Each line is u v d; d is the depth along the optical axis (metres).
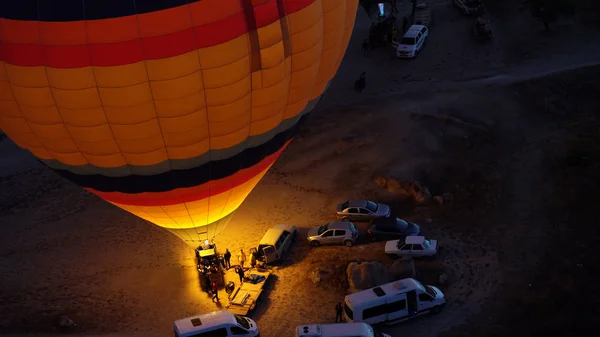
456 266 41.12
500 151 51.38
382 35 67.62
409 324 37.22
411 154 51.56
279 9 32.50
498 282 39.53
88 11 29.56
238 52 31.61
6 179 53.88
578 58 61.44
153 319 39.31
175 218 38.69
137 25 29.81
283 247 42.91
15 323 39.47
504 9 71.25
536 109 55.56
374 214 45.19
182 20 30.17
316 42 34.88
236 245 44.62
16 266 44.28
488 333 35.97
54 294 41.69
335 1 35.50
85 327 39.00
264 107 34.59
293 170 51.75
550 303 37.41
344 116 56.94
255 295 39.56
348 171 51.03
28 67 30.53
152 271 43.19
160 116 32.12
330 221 46.28
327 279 40.78
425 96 58.38
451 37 67.75
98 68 30.20
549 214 44.41
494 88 58.16
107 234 46.84
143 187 35.59
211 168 35.72
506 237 42.97
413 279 37.91
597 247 40.88
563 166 48.69
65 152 33.97
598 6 69.06
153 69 30.53
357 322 35.91
